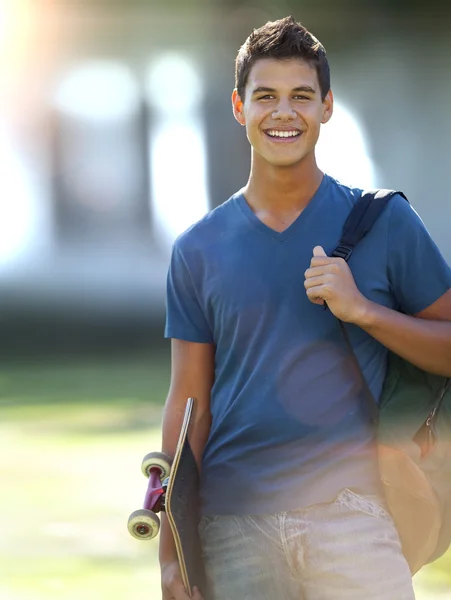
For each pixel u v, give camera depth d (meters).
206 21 48.66
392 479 9.84
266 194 10.27
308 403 9.91
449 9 46.97
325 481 9.77
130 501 20.31
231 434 10.10
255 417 9.96
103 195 51.97
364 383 9.91
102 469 22.62
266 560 9.88
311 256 10.05
